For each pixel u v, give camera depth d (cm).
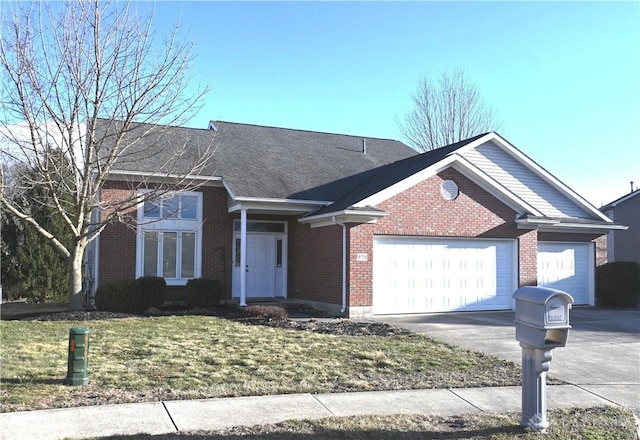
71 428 611
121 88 1485
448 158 1706
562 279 2078
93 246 1877
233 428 629
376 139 2569
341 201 1781
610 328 1456
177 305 1772
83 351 796
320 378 874
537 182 2164
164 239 1866
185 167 1805
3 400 707
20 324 1329
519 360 1044
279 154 2159
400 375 920
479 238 1772
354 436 616
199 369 900
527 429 652
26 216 1510
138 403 712
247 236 1969
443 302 1723
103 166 1528
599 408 766
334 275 1673
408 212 1669
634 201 2839
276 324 1384
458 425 671
